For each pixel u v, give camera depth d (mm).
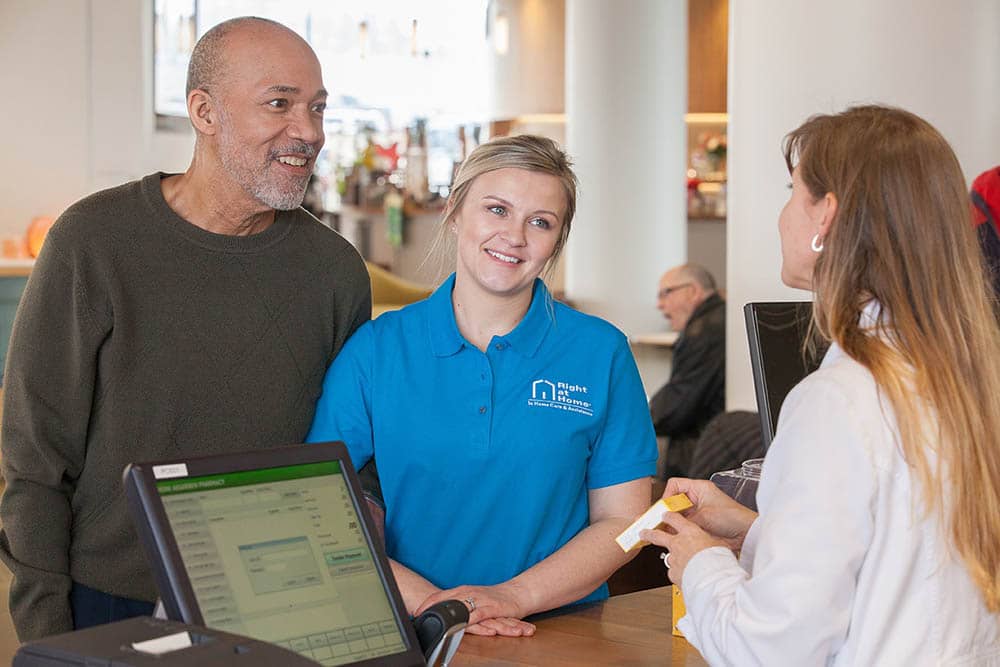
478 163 2105
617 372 2209
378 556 1517
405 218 10258
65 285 2072
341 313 2281
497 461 2115
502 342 2131
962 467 1479
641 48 8109
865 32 4004
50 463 2074
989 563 1504
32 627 2109
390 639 1483
